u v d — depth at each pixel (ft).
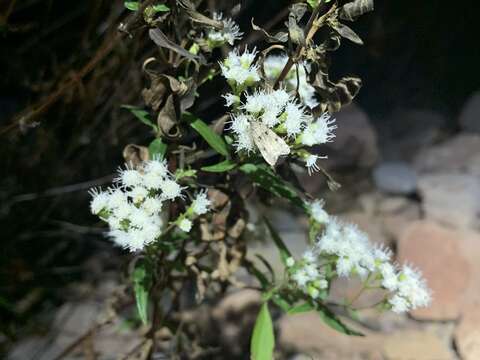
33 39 0.87
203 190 0.59
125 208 0.48
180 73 0.54
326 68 0.49
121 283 0.66
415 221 1.17
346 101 0.49
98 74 0.72
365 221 1.20
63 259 0.98
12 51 0.92
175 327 0.66
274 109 0.45
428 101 1.74
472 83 1.78
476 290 0.99
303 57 0.48
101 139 0.86
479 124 1.56
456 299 0.98
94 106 0.78
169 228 0.52
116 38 0.56
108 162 0.95
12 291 0.88
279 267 0.95
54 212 0.96
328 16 0.46
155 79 0.49
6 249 0.90
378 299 0.96
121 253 0.99
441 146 1.49
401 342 0.89
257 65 0.49
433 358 0.88
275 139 0.45
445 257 1.03
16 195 0.91
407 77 1.73
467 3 1.68
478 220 1.21
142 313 0.51
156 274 0.58
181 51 0.46
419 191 1.30
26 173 0.91
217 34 0.50
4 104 0.97
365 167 1.38
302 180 1.30
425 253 1.03
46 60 0.93
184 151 0.54
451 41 1.75
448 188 1.28
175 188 0.49
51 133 0.83
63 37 0.93
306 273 0.56
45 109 0.60
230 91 0.56
